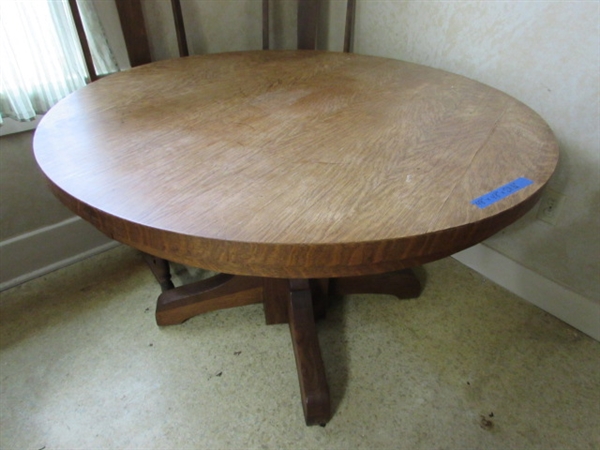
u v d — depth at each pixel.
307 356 0.96
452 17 1.17
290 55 1.25
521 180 0.58
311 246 0.46
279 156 0.65
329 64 1.16
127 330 1.18
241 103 0.87
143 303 1.27
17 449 0.90
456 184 0.57
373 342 1.15
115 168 0.62
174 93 0.93
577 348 1.13
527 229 1.20
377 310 1.25
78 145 0.68
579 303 1.15
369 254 0.48
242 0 1.44
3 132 1.12
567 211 1.09
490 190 0.56
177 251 0.50
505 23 1.05
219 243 0.47
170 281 1.23
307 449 0.91
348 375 1.06
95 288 1.32
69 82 1.15
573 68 0.96
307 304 1.03
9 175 1.19
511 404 1.00
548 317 1.22
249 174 0.60
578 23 0.92
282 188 0.57
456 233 0.49
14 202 1.23
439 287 1.33
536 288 1.24
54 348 1.12
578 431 0.94
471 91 0.95
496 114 0.81
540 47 1.00
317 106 0.86
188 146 0.69
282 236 0.47
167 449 0.91
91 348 1.13
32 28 1.03
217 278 1.16
